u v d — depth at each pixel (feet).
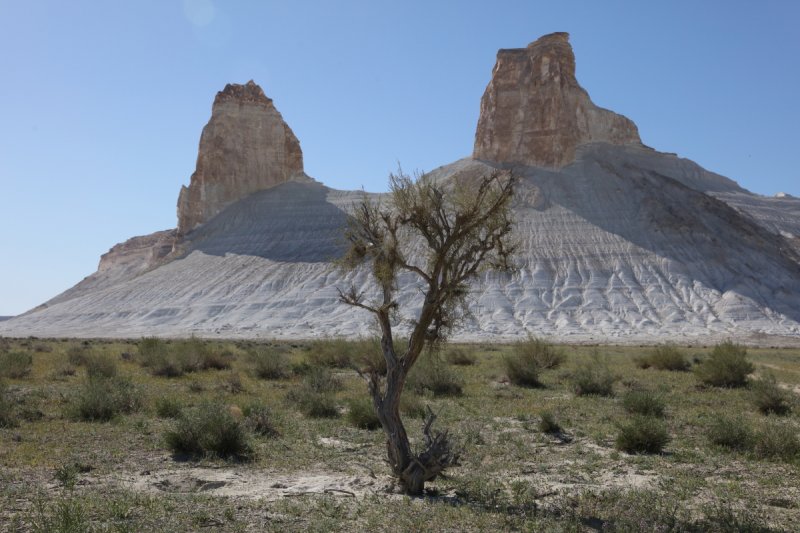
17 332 362.74
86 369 99.50
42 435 52.65
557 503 35.76
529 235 384.27
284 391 84.48
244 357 128.47
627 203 416.67
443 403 72.18
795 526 32.32
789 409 69.87
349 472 43.29
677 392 85.66
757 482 41.37
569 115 496.64
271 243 435.12
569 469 44.68
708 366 94.94
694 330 290.15
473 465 45.37
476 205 37.99
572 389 85.87
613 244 372.99
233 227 470.39
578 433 57.62
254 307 355.97
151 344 130.21
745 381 92.17
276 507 33.91
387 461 38.78
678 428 60.44
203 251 449.06
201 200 505.25
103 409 61.41
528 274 346.74
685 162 533.14
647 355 128.47
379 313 38.65
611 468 44.88
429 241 38.50
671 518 31.83
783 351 203.00
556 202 420.77
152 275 437.58
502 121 485.56
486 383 96.07
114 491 36.73
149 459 45.91
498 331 291.99
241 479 40.86
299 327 317.63
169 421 59.98
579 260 360.69
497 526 31.40
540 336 276.41
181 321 355.77
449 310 39.29
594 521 32.71
